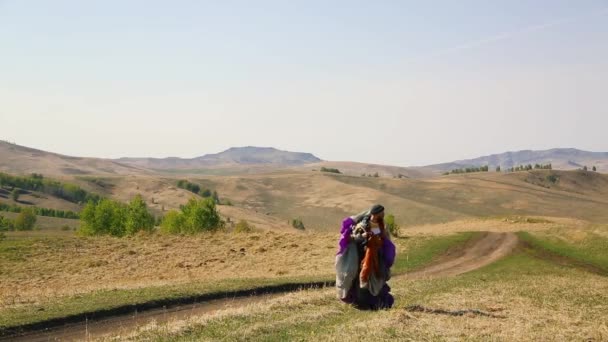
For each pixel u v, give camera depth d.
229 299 21.78
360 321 13.19
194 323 13.96
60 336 15.05
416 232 75.00
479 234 67.25
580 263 52.66
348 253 14.36
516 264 47.41
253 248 55.75
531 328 13.91
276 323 13.49
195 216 84.50
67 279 41.81
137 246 58.31
